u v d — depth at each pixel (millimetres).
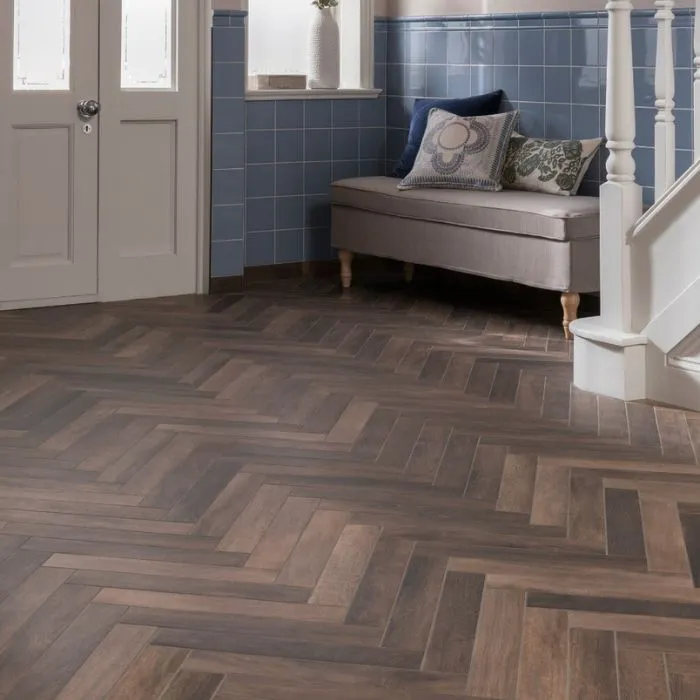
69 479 3697
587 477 3775
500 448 4004
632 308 4551
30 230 5836
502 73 6242
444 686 2533
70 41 5805
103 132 5934
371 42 6852
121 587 2998
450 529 3412
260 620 2832
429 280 6707
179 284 6242
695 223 4336
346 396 4512
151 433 4082
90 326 5508
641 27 5504
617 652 2688
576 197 5621
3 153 5719
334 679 2561
